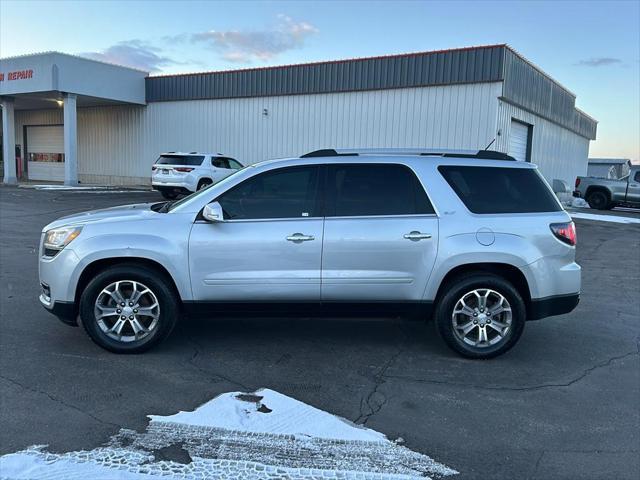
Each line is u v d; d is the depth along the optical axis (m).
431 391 4.32
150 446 3.37
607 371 4.84
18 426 3.57
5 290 7.08
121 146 28.64
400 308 4.94
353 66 20.89
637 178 22.42
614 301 7.52
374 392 4.27
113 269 4.78
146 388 4.22
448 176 5.00
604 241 13.67
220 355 4.98
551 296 4.96
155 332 4.87
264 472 3.13
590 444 3.56
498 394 4.30
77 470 3.08
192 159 19.61
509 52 18.28
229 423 3.69
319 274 4.81
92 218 4.96
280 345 5.30
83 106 29.61
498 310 4.95
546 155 25.75
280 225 4.81
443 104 19.28
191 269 4.79
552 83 24.11
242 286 4.82
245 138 24.16
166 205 5.41
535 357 5.15
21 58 24.58
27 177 33.22
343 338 5.56
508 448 3.49
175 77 26.03
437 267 4.85
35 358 4.77
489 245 4.83
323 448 3.42
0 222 13.44
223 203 4.89
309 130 22.30
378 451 3.40
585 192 23.84
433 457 3.36
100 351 4.98
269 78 23.03
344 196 4.92
